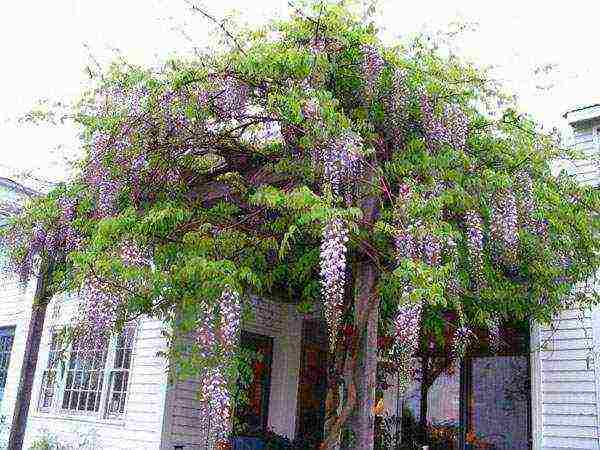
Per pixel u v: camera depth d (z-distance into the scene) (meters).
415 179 4.97
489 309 6.34
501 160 5.48
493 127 5.61
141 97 5.31
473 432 7.75
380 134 5.25
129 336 8.62
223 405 4.79
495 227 5.30
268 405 9.09
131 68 5.57
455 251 4.93
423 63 5.34
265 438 8.26
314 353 9.33
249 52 5.05
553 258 5.81
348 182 4.86
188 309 5.12
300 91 4.85
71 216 6.16
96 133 5.57
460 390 7.93
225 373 4.87
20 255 6.56
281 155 5.63
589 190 6.02
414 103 5.20
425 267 4.39
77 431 8.87
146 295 5.16
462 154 5.06
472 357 7.91
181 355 6.05
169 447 7.80
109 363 8.80
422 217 4.71
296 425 9.19
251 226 5.60
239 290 4.92
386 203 5.17
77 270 5.74
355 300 5.31
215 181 5.94
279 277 6.66
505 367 7.68
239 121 5.50
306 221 4.41
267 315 9.28
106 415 8.63
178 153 5.62
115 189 5.49
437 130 5.13
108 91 5.63
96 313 5.15
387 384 8.23
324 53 5.04
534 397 6.93
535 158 5.59
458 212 5.37
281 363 9.32
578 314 6.86
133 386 8.38
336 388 5.28
